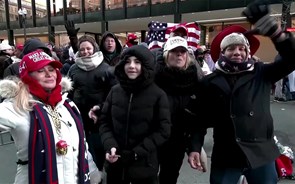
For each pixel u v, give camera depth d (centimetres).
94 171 239
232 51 218
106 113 260
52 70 195
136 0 2033
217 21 1884
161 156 289
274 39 201
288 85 934
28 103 180
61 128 189
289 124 648
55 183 178
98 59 342
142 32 2453
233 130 220
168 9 1877
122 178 247
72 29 483
